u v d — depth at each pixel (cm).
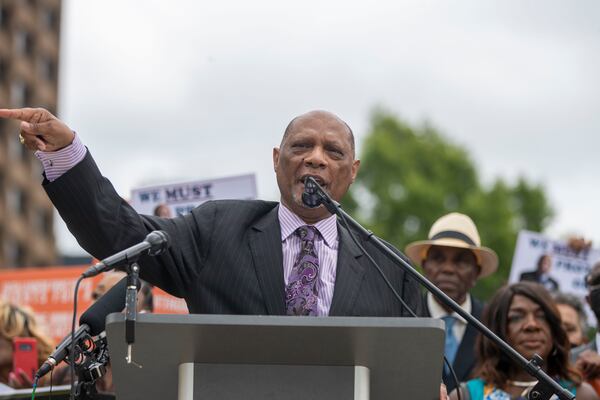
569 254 976
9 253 6159
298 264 480
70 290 949
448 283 813
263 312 464
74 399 446
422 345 381
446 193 4056
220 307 466
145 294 717
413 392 407
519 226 4053
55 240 6525
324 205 459
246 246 478
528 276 969
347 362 390
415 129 4334
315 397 389
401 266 453
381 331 373
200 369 388
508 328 655
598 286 734
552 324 657
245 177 855
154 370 392
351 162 492
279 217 490
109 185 451
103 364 476
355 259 482
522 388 644
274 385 389
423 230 3912
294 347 381
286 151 487
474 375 665
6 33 6219
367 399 390
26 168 6316
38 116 429
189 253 470
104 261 398
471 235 837
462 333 792
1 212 6062
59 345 464
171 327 370
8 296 975
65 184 437
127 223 451
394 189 4041
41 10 6494
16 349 737
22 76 6341
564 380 659
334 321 370
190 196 858
